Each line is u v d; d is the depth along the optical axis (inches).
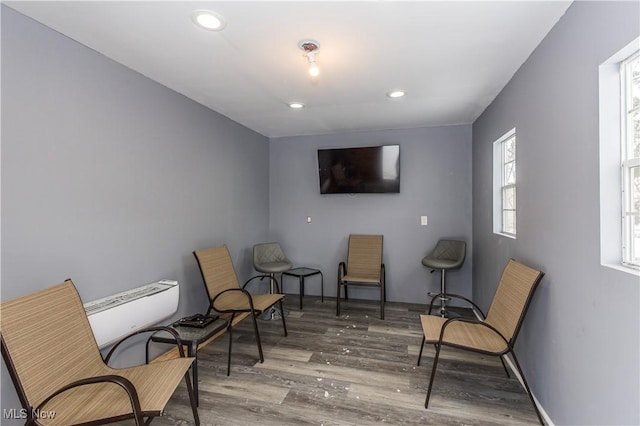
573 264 62.3
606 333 52.6
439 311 144.8
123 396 58.1
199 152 121.5
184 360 69.7
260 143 172.6
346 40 75.1
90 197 79.0
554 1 60.8
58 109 71.6
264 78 97.7
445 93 111.0
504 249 104.7
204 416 74.8
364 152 161.3
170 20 66.9
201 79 98.7
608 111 53.2
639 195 50.6
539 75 76.9
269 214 181.8
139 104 93.7
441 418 73.8
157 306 89.5
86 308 74.5
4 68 61.8
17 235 64.1
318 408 77.6
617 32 49.0
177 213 109.5
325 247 175.8
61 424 51.2
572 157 62.4
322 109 130.0
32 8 62.5
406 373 93.9
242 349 110.3
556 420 69.0
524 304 75.6
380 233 167.3
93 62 79.6
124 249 88.7
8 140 62.5
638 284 45.6
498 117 111.4
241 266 152.3
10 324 52.2
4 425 61.9
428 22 67.7
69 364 59.9
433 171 159.5
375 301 167.2
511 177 108.4
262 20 66.8
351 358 103.5
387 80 99.5
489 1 60.6
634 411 46.6
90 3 60.9
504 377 91.7
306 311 151.5
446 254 151.6
